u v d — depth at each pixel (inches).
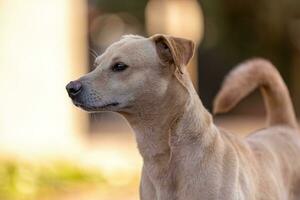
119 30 992.2
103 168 522.6
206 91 942.4
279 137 299.6
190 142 250.4
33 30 540.4
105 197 461.4
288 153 295.0
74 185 484.1
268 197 272.4
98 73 252.2
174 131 250.8
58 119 547.5
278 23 899.4
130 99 251.3
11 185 459.2
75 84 250.2
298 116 904.3
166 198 253.3
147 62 251.6
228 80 304.0
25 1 537.6
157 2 860.0
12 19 534.6
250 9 916.0
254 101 931.3
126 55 251.6
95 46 986.7
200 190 248.2
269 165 280.1
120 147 629.9
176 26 785.6
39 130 541.6
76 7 591.2
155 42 253.9
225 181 249.3
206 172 248.8
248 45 933.8
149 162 255.6
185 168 250.1
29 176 478.0
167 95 251.6
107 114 884.0
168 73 252.5
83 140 603.8
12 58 534.9
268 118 313.9
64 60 552.1
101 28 987.9
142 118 253.4
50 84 545.3
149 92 251.4
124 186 487.8
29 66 539.5
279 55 934.4
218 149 253.3
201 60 939.3
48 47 544.7
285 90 311.0
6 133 533.6
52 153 533.3
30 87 539.8
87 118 705.0
